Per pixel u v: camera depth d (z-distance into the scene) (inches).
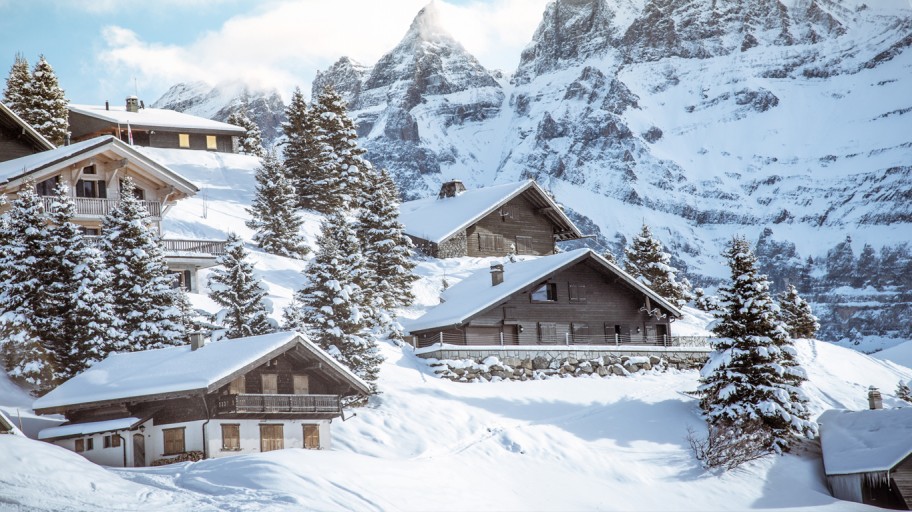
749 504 2208.4
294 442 2003.0
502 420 2418.8
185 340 2218.3
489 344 2869.1
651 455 2369.6
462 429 2303.2
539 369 2802.7
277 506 1551.4
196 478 1688.0
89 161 2815.0
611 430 2471.7
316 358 2014.0
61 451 1664.6
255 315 2261.3
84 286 2098.9
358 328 2325.3
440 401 2431.1
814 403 2864.2
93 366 2012.8
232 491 1615.4
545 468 2176.4
